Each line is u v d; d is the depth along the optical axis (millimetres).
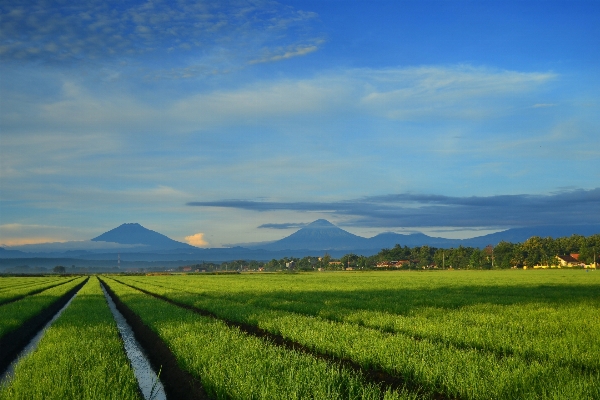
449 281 61531
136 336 21562
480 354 12219
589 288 44719
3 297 37188
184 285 58375
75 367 11656
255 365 11148
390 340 13867
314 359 11570
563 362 11750
